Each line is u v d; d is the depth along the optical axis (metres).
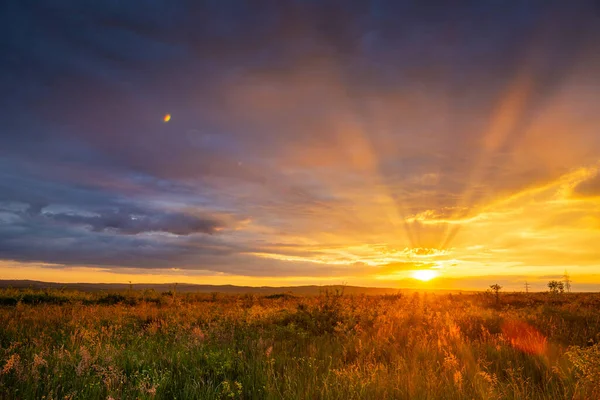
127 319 12.91
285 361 6.90
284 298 28.19
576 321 11.66
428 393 4.96
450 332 9.34
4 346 7.98
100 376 5.48
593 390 4.88
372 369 6.06
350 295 19.78
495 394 4.98
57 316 13.16
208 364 6.71
